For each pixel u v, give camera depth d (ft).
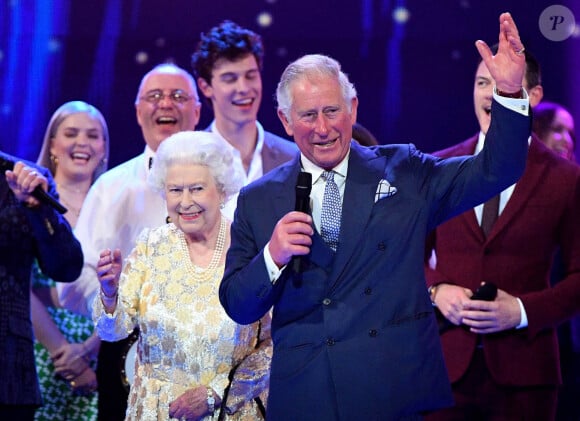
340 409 27.99
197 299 34.88
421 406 28.07
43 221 40.29
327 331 28.53
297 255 27.45
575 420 52.90
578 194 42.39
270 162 52.08
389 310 28.45
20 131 58.18
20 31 58.23
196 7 57.82
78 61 58.13
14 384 39.27
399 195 29.25
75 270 42.24
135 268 35.73
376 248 28.76
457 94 57.06
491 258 42.63
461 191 29.01
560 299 41.70
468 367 42.16
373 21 57.41
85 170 52.11
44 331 49.11
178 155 35.22
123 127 57.67
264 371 34.86
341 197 29.66
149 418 34.37
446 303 42.11
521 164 27.86
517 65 27.48
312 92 28.73
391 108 57.26
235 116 51.24
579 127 56.75
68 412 49.14
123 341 47.78
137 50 57.98
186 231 35.32
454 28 57.16
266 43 57.67
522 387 41.91
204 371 34.47
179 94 51.80
